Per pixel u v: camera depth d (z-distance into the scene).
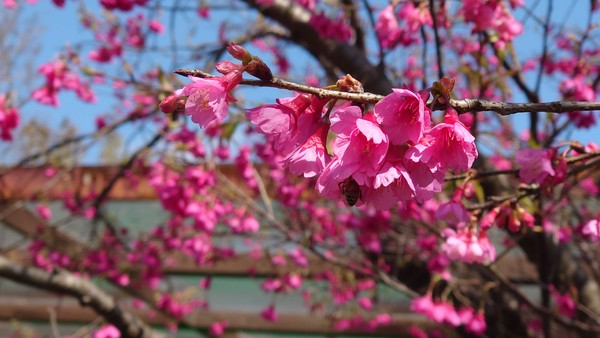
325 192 1.05
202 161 3.77
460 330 3.93
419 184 1.02
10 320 5.86
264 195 3.89
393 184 1.04
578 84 3.20
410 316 5.20
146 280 5.03
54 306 5.81
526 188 1.78
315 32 3.46
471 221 1.88
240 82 0.99
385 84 3.16
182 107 1.03
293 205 4.15
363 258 4.52
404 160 1.02
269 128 1.05
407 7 2.73
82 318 5.76
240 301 5.69
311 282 5.06
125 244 5.05
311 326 5.39
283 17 3.53
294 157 1.05
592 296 3.39
